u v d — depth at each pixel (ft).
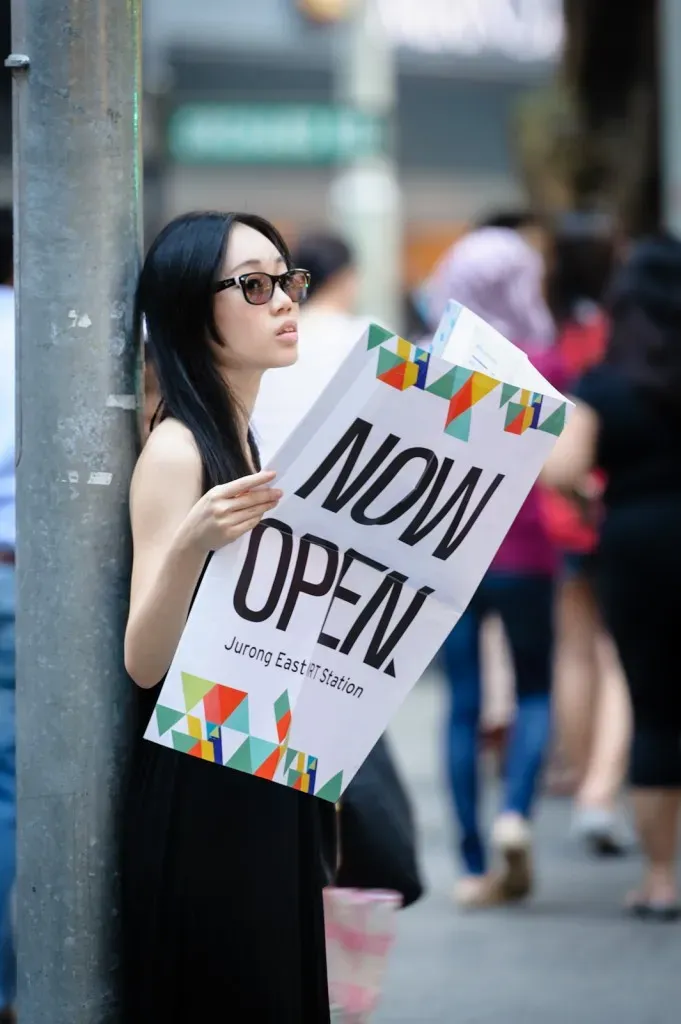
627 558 36.86
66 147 19.95
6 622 29.27
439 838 46.37
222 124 70.90
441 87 126.93
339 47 121.29
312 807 20.31
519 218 44.60
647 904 38.73
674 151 57.21
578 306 44.73
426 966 35.24
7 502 29.25
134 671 19.51
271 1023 19.62
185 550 18.69
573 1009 32.12
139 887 19.80
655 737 37.93
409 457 19.30
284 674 19.52
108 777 20.21
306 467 18.94
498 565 39.96
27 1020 20.33
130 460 20.38
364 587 19.83
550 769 52.16
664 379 36.58
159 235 20.16
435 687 73.36
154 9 117.50
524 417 19.63
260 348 19.98
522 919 38.88
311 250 39.93
